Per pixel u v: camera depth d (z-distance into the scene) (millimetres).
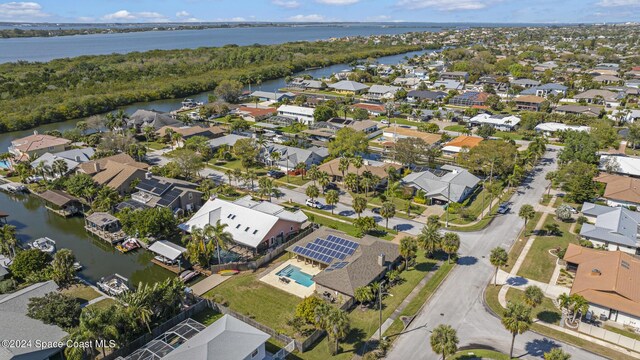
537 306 63812
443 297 66562
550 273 72375
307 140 151625
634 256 76000
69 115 192125
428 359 54062
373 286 63906
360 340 57500
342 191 110938
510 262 76125
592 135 130125
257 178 116750
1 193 114812
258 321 62031
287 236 87312
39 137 142875
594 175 106938
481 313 62688
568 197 102500
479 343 56500
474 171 120250
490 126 154875
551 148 142875
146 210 85938
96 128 164000
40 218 100188
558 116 168375
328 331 52969
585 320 60875
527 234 86375
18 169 117750
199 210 91375
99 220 90875
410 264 75938
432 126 160125
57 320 56531
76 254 83938
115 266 79438
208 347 48969
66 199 100750
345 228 90562
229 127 168500
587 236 81250
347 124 164875
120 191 105562
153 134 158000
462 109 197750
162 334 55688
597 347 55438
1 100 197875
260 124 171750
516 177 110125
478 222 92188
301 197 107188
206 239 75812
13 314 56781
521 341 56781
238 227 83750
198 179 118375
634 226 82500
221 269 75688
